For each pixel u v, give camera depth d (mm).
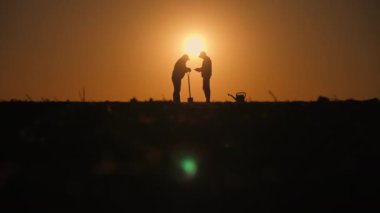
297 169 20297
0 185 17891
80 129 23766
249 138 23297
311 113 27578
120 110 27641
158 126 24406
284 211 17203
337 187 18922
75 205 16828
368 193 18547
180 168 19812
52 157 20406
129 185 18328
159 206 17141
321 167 20516
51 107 28281
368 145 22906
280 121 25891
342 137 23750
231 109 28281
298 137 23625
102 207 16781
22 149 21094
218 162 20594
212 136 23297
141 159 20484
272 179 19344
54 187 17922
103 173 19125
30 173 18844
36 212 16281
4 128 23672
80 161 20125
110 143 21953
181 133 23500
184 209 17062
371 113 27578
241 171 19922
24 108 27734
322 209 17391
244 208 17281
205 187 18516
